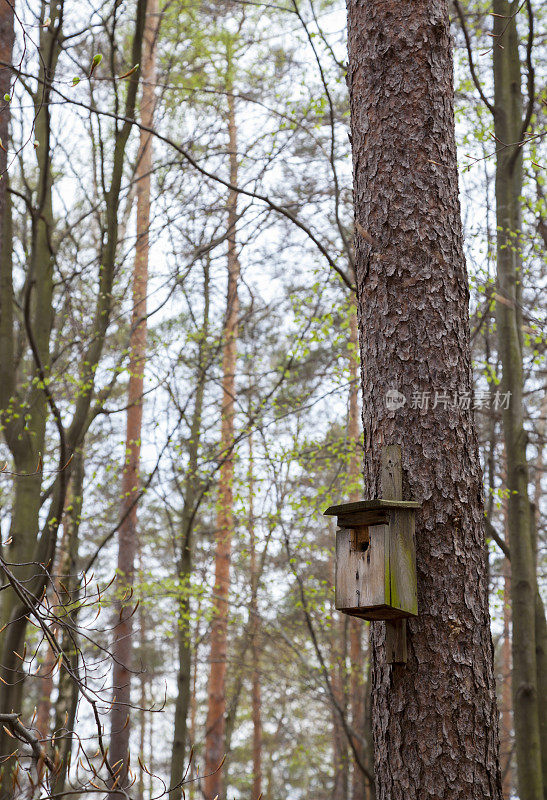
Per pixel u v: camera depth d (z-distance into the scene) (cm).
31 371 852
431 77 363
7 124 523
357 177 369
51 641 316
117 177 764
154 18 990
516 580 726
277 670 1101
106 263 777
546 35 845
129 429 958
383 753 304
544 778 680
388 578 296
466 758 291
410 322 338
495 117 792
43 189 589
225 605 1003
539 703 704
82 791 270
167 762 1842
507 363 772
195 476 974
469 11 849
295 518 897
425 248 345
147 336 1009
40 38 727
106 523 1430
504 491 739
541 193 793
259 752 1487
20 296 821
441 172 355
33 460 730
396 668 306
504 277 771
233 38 996
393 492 316
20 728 280
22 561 690
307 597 956
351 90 383
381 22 372
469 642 303
